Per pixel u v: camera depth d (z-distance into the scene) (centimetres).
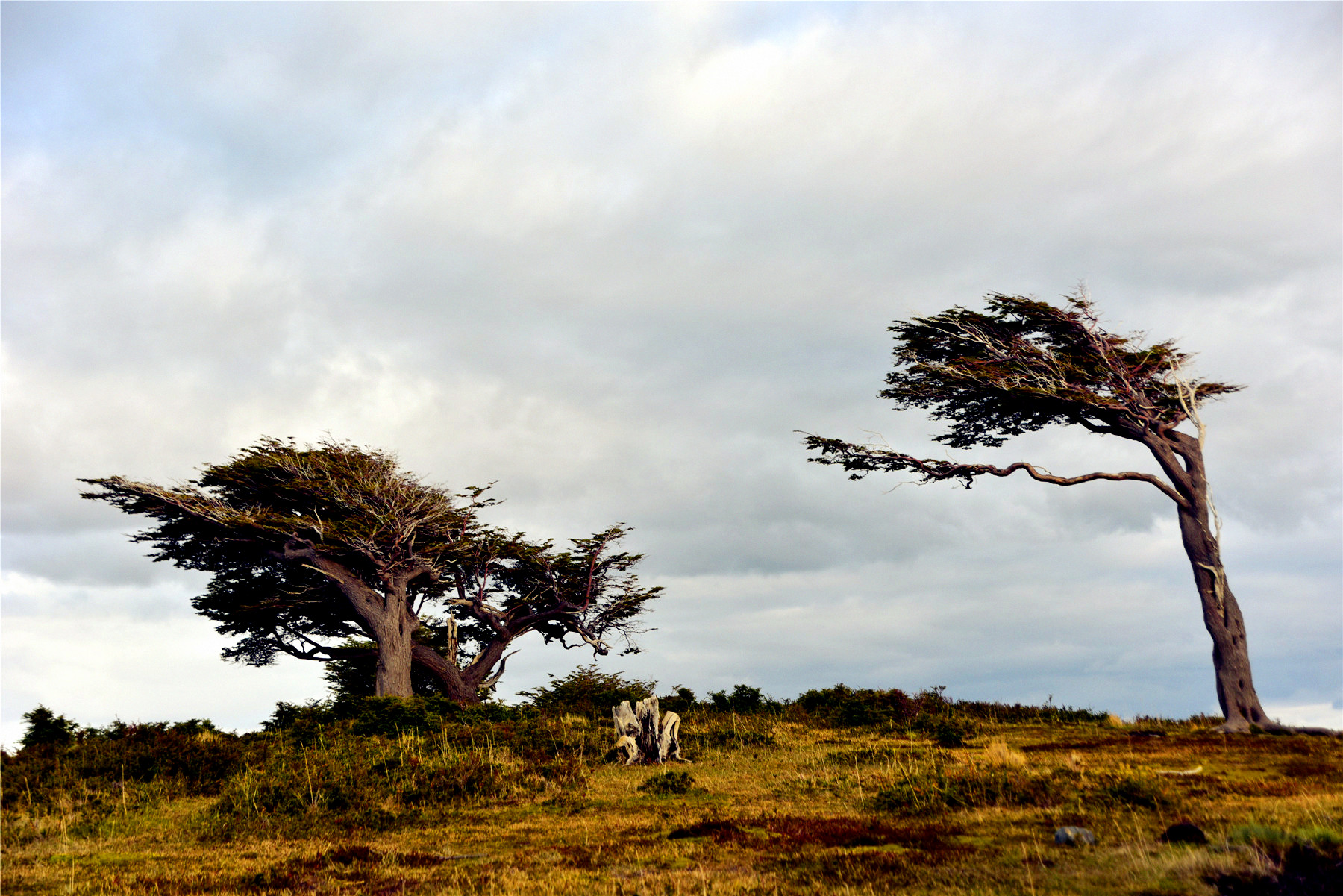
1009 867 877
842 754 1955
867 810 1324
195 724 2634
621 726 2156
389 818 1382
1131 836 991
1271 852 832
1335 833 891
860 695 2980
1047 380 2712
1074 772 1434
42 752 1831
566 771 1755
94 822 1388
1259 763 1622
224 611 4241
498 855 1089
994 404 2948
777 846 1058
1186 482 2461
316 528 3691
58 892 948
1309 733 2081
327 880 970
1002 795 1294
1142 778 1289
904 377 3044
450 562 4241
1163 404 2716
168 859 1146
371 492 3931
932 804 1284
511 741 2175
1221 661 2286
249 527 3738
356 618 4138
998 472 2725
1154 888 759
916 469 2861
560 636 4844
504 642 4341
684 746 2298
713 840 1109
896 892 798
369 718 2475
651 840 1137
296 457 4034
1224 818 1065
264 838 1300
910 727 2527
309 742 2225
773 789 1593
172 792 1727
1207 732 2183
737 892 823
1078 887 779
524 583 4525
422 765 1678
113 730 2164
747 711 3127
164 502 3719
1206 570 2358
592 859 1028
